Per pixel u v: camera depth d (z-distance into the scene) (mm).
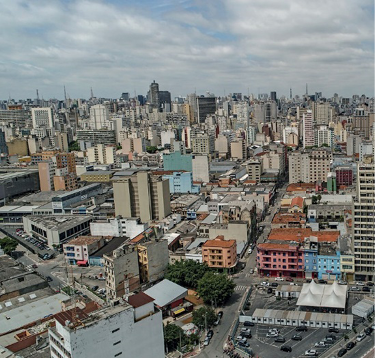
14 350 185625
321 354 199500
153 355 161375
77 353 142625
